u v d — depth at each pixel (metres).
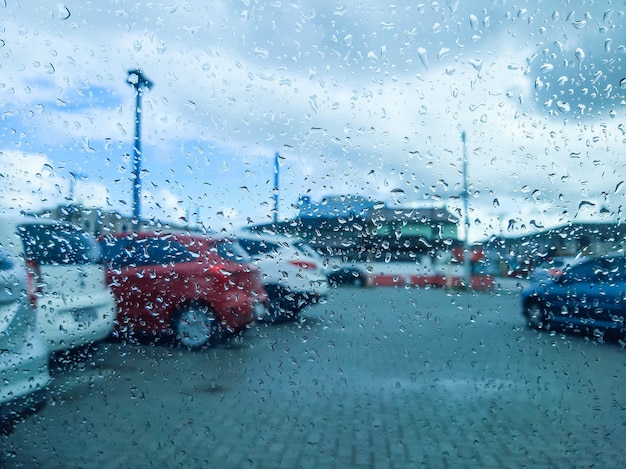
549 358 4.67
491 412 3.43
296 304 5.61
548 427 3.14
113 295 4.61
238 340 5.28
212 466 2.62
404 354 4.89
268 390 3.90
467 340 5.25
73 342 3.86
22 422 3.20
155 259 5.18
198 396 3.75
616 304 4.30
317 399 3.73
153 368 4.47
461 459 2.70
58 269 3.79
